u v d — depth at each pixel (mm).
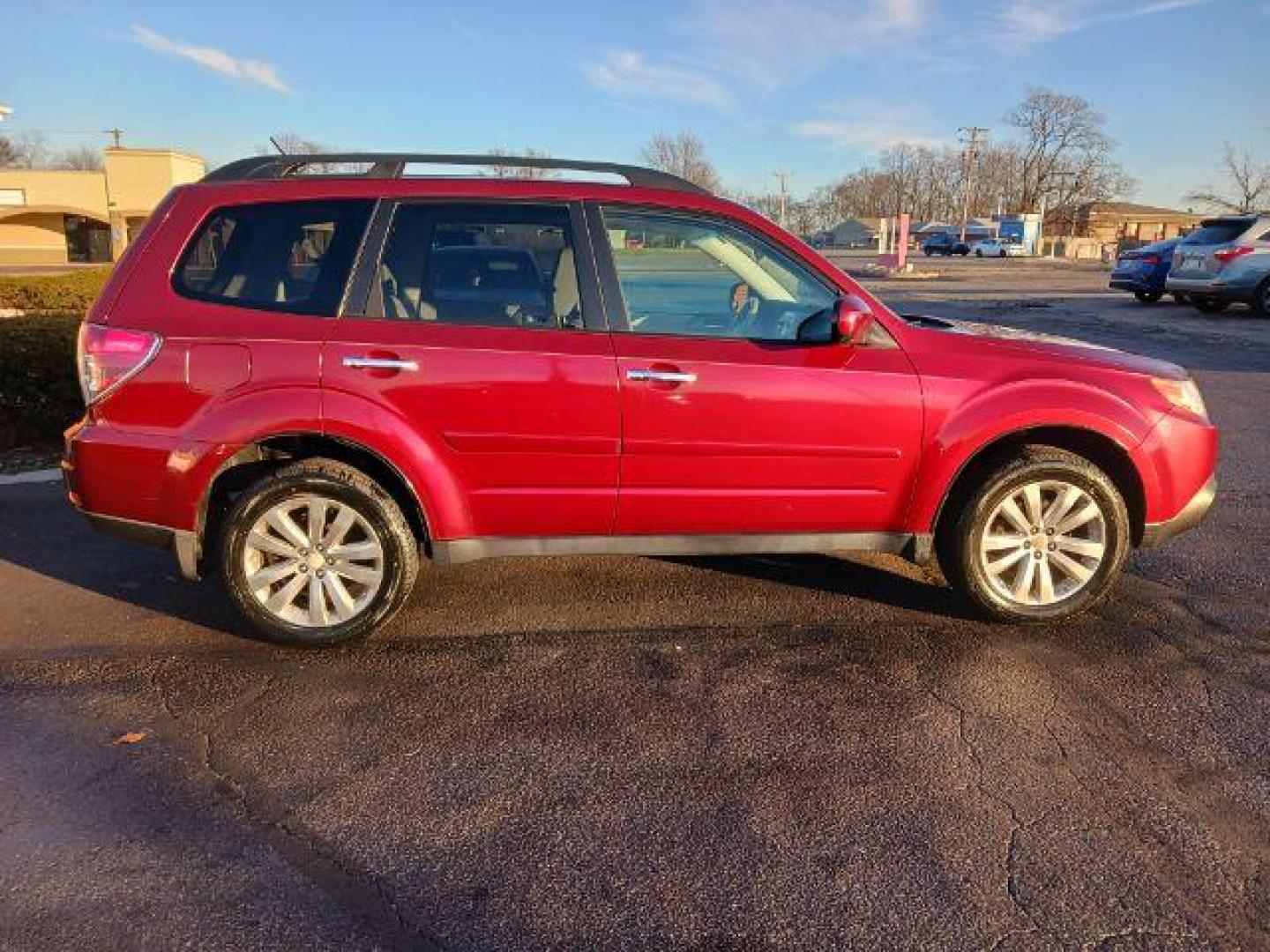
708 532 3908
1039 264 51781
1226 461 6992
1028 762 3051
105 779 2910
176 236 3670
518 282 3730
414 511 3912
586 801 2836
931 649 3867
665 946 2279
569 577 4621
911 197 122688
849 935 2311
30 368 6863
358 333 3598
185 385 3557
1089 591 4031
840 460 3832
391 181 3750
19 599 4270
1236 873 2539
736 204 3928
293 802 2816
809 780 2951
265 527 3678
